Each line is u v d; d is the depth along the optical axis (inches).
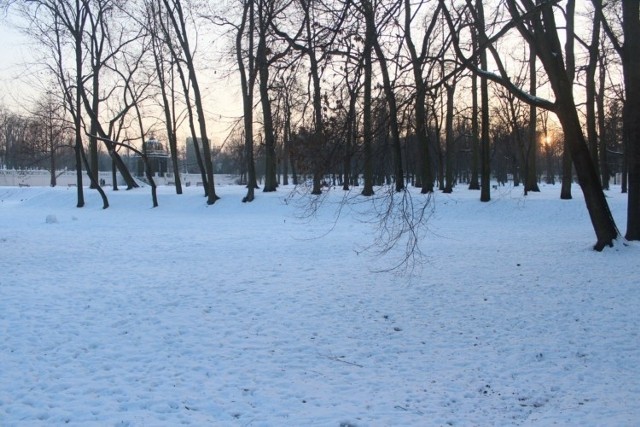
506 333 351.9
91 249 711.1
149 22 1440.7
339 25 302.4
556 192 1378.0
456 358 310.8
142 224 1085.1
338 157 316.2
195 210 1382.9
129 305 418.0
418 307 410.6
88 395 258.7
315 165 321.4
